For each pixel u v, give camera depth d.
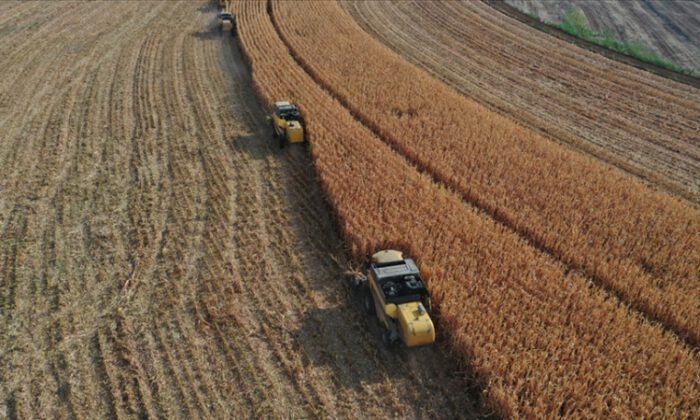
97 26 52.53
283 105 29.91
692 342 16.98
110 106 35.25
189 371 16.17
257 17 53.78
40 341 17.28
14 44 47.22
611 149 30.97
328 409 15.05
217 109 34.88
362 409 15.05
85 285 19.70
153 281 19.91
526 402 13.88
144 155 29.09
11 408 15.12
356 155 27.09
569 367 14.96
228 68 42.19
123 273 20.36
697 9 58.75
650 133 32.94
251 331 17.59
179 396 15.43
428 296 16.56
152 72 41.28
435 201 23.19
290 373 16.08
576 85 39.94
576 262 20.08
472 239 20.61
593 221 22.41
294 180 26.58
